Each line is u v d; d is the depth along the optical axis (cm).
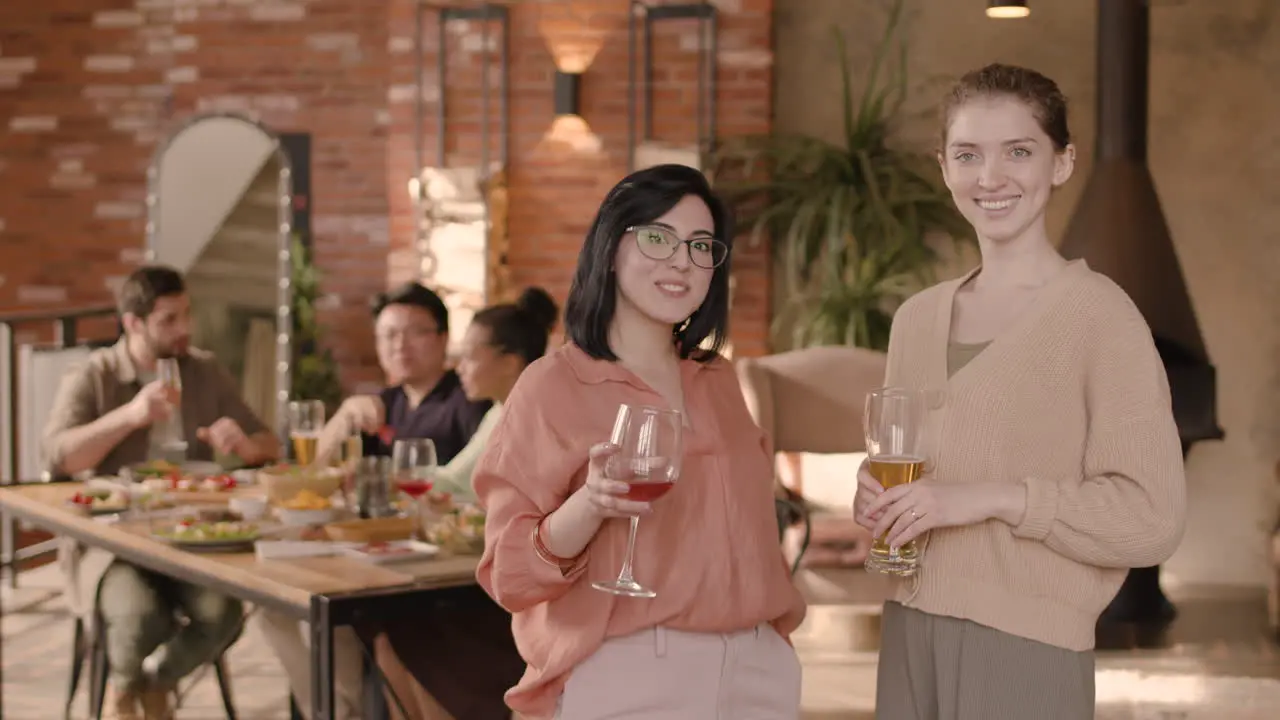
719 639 183
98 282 744
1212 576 616
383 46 718
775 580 189
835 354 534
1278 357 608
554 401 183
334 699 245
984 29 637
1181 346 520
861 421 523
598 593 179
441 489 357
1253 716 412
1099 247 529
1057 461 179
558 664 179
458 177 651
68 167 741
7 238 747
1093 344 178
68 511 338
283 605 255
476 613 278
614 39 654
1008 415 180
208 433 394
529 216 665
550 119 662
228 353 641
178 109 734
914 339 195
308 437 346
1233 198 611
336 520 325
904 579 188
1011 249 187
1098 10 541
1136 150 538
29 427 544
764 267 634
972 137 182
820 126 659
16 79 741
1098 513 171
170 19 731
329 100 723
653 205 184
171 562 291
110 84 737
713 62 645
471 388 358
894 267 596
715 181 628
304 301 680
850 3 653
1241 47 608
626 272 186
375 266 725
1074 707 177
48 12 738
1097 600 178
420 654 271
